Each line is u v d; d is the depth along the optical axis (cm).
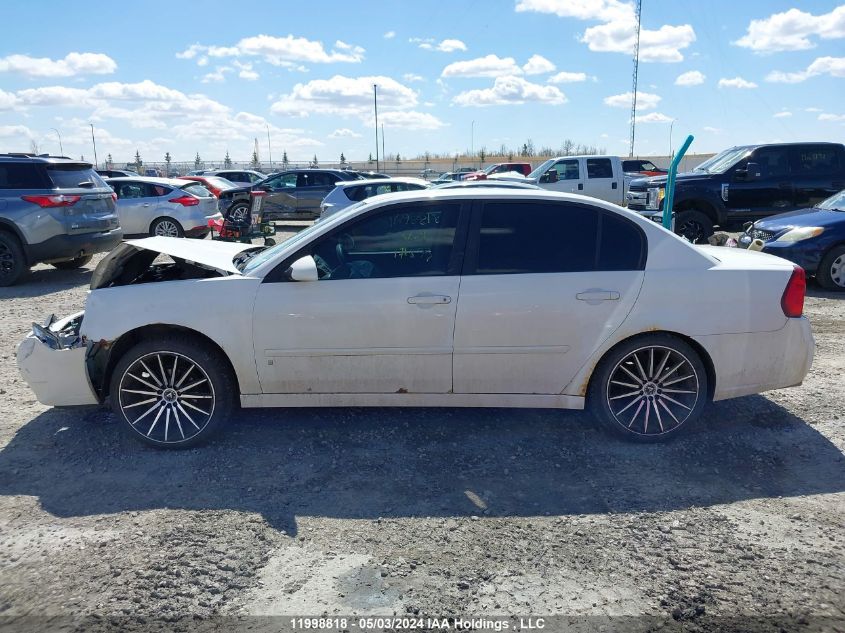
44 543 319
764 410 473
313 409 482
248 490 370
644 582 286
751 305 406
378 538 322
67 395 421
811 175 1195
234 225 1314
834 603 271
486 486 372
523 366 410
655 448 416
